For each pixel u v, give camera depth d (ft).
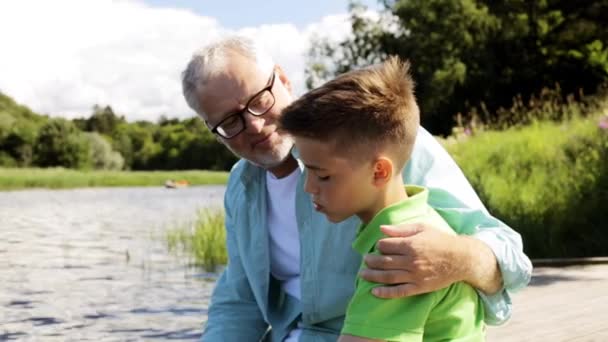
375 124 5.99
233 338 9.18
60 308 27.32
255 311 9.29
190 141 324.19
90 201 125.49
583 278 19.54
